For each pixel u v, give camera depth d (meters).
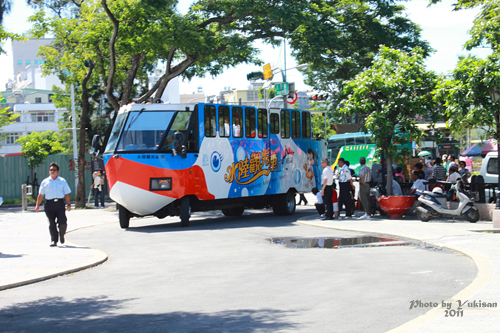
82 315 6.47
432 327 5.18
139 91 35.53
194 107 17.02
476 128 14.64
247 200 19.12
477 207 15.16
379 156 17.92
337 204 17.02
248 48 25.55
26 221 20.94
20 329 5.95
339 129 49.84
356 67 28.06
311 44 24.91
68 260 10.52
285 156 20.33
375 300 6.55
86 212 24.92
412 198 16.08
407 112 16.91
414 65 16.64
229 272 8.88
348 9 27.42
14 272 9.29
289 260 9.79
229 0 24.22
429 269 8.35
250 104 19.61
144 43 22.62
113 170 16.42
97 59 27.06
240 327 5.65
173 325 5.84
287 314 6.09
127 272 9.35
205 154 17.12
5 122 43.28
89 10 25.89
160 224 18.44
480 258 8.87
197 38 23.09
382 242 11.62
